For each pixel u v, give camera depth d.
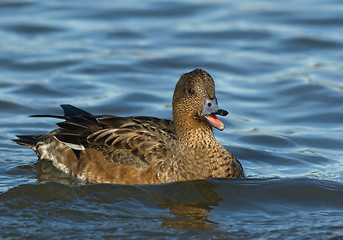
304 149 13.99
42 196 10.80
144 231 9.59
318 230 9.71
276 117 16.09
